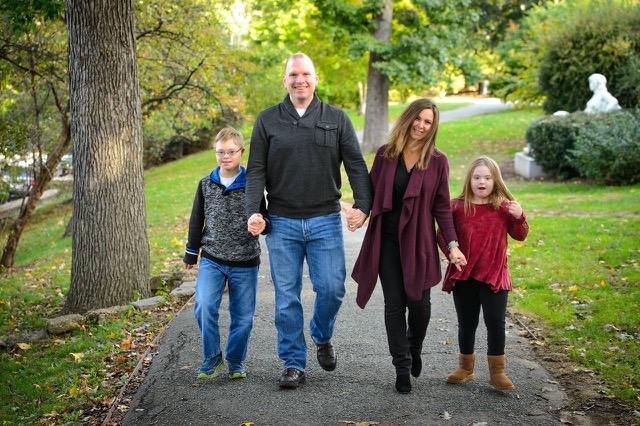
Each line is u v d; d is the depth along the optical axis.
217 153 4.64
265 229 4.48
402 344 4.37
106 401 4.75
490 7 36.06
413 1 21.92
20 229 13.65
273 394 4.50
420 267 4.27
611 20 19.06
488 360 4.45
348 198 15.48
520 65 27.84
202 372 4.77
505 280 4.40
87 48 7.43
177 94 14.14
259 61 22.41
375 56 23.28
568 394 4.41
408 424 4.01
